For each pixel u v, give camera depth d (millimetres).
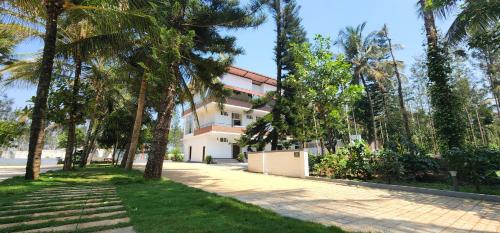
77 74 13422
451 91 11625
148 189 7277
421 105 33438
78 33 12055
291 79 15391
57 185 7684
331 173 11438
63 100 12781
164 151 10633
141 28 9203
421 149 10102
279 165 13594
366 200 6395
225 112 31281
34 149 8289
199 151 31656
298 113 16891
